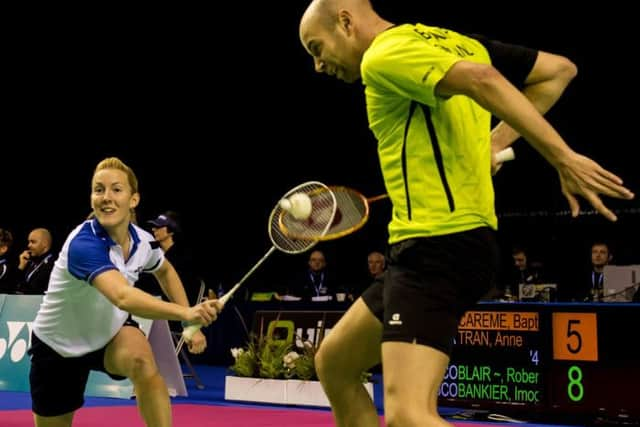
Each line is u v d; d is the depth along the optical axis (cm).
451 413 720
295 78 1447
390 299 266
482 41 293
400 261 269
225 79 1462
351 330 299
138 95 1471
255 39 1398
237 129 1541
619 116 1305
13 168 1511
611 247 1561
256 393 796
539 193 1614
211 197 1622
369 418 313
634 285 867
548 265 1591
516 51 292
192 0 1358
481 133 271
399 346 259
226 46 1415
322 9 289
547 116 1352
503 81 245
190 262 850
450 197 263
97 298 387
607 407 666
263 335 866
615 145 1337
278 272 1631
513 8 1235
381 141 277
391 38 265
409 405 253
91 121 1488
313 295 1147
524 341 714
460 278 262
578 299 1016
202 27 1386
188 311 341
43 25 1383
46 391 412
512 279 1339
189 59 1428
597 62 1252
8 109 1459
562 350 694
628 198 237
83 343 399
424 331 257
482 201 268
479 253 264
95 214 405
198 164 1583
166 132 1530
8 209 1521
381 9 1264
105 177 403
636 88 1254
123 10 1365
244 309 1219
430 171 264
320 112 1512
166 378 805
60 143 1518
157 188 1567
